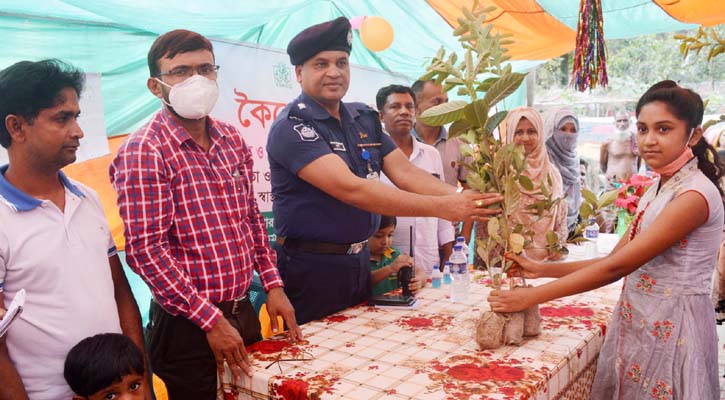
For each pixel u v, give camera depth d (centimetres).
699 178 158
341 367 148
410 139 308
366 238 212
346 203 197
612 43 807
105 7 251
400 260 228
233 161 178
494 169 161
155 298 161
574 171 352
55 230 135
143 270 153
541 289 156
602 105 775
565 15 448
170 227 162
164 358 166
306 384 137
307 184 199
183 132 164
